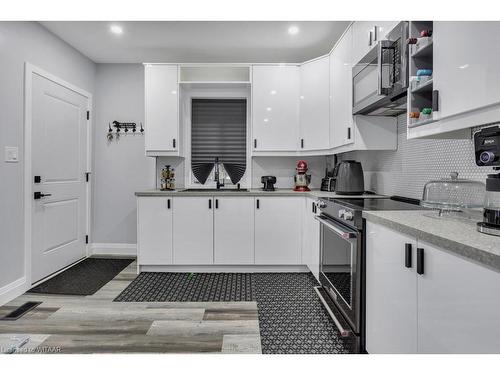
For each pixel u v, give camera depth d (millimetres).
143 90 3869
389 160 2652
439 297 1030
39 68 2857
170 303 2459
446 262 995
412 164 2301
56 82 3107
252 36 3066
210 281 2955
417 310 1157
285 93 3414
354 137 2555
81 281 2951
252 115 3426
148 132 3451
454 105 1287
